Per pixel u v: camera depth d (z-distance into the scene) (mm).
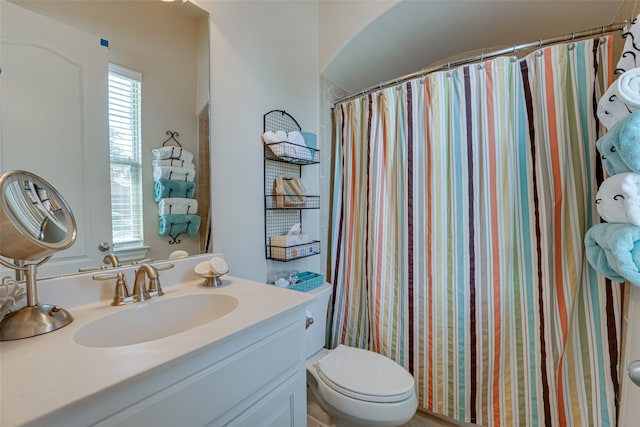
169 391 530
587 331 1064
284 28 1527
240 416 665
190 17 1109
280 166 1508
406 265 1447
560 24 1536
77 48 832
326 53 1740
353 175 1744
